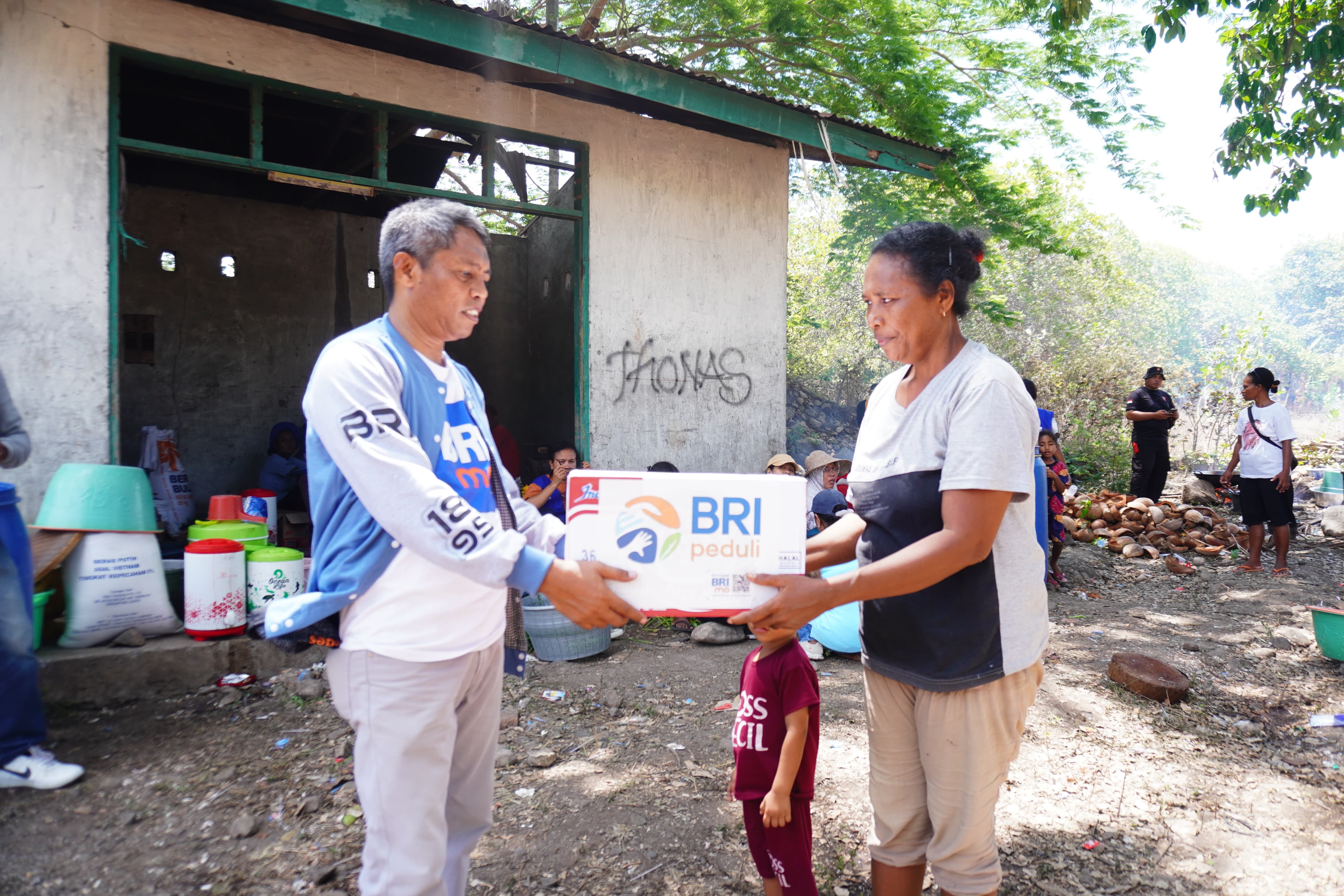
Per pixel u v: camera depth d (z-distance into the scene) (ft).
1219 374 44.70
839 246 34.45
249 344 30.55
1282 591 21.81
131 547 13.74
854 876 8.86
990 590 5.99
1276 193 27.04
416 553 5.37
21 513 11.85
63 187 13.99
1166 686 14.16
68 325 14.07
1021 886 8.71
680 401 21.53
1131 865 9.14
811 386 44.24
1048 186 36.32
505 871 8.78
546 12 34.91
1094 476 37.19
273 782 10.67
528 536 6.84
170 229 29.01
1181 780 11.23
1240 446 25.05
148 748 11.60
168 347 29.12
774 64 33.78
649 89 18.06
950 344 6.23
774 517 5.57
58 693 12.76
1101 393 41.24
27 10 13.64
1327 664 16.07
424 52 17.39
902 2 32.04
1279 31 24.97
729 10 31.45
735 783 7.87
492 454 6.71
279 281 31.07
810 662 7.72
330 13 14.25
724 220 22.03
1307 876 8.96
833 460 19.65
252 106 15.80
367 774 5.80
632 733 12.52
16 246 13.66
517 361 33.88
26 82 13.67
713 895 8.45
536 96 19.07
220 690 13.64
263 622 14.39
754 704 7.69
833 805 10.37
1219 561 25.49
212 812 9.91
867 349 44.86
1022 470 5.68
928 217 33.06
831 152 21.50
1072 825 9.99
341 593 5.68
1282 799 10.70
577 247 20.27
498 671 6.73
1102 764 11.69
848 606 15.97
